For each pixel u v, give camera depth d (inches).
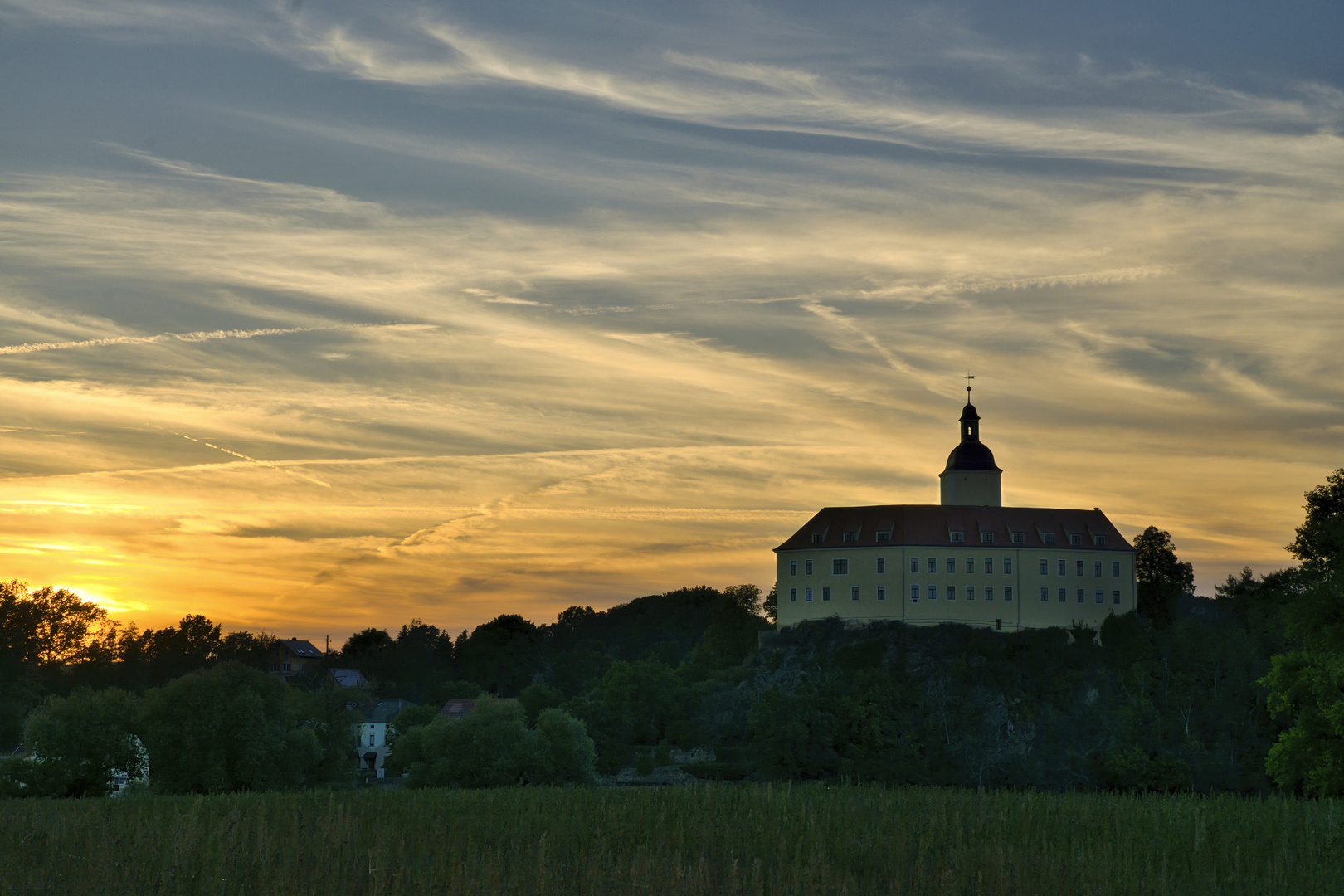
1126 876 1619.1
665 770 5900.6
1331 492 5295.3
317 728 4411.9
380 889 1492.4
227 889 1515.7
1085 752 5521.7
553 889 1528.1
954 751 5556.1
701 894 1510.8
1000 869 1577.3
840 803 2564.0
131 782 3973.9
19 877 1605.6
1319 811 2273.6
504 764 4217.5
